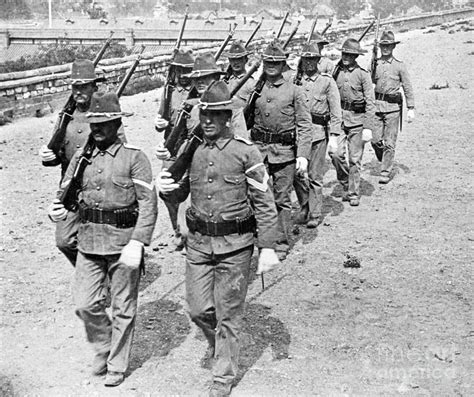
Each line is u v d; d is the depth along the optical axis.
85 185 4.93
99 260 4.98
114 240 4.91
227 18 57.88
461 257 7.62
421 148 12.85
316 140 8.31
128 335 5.03
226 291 4.79
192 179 4.84
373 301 6.52
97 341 5.07
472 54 27.89
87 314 4.94
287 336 5.81
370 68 10.50
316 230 8.52
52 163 6.00
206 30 45.16
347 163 9.84
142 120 15.78
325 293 6.70
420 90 19.70
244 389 4.98
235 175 4.77
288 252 7.77
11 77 15.68
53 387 5.00
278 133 7.26
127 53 31.28
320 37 9.47
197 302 4.89
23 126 14.95
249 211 4.86
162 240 8.13
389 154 10.53
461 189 10.25
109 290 6.34
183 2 96.38
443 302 6.49
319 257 7.63
